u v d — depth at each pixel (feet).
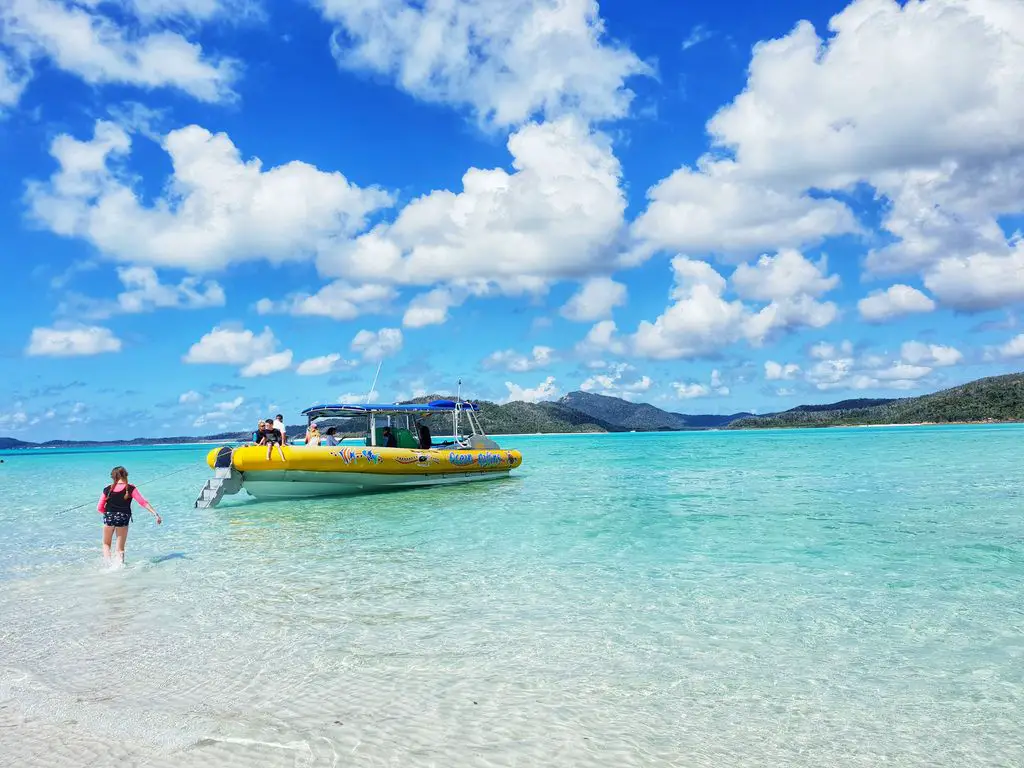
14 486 79.97
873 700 13.73
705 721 12.81
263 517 42.42
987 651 16.37
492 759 11.28
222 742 11.88
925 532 32.32
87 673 15.39
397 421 57.82
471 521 38.24
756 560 26.68
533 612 19.97
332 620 19.35
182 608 20.85
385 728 12.44
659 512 40.63
